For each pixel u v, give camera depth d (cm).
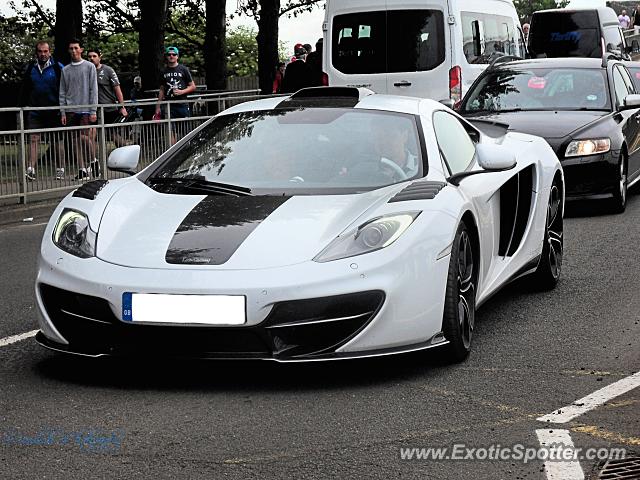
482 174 718
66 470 459
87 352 584
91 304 576
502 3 1939
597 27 2719
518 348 665
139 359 620
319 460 469
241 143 704
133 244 593
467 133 771
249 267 564
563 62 1391
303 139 696
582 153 1223
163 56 2538
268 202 627
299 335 564
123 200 644
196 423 522
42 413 541
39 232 1288
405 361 630
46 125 1493
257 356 561
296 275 560
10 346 685
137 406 551
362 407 545
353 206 613
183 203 635
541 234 809
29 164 1452
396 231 585
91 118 1546
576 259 974
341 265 566
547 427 510
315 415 533
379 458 471
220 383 590
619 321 734
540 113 1297
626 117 1314
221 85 2919
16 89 3181
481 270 679
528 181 798
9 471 458
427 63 1731
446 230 602
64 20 2344
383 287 569
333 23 1788
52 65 1761
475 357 643
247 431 509
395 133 691
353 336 567
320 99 750
